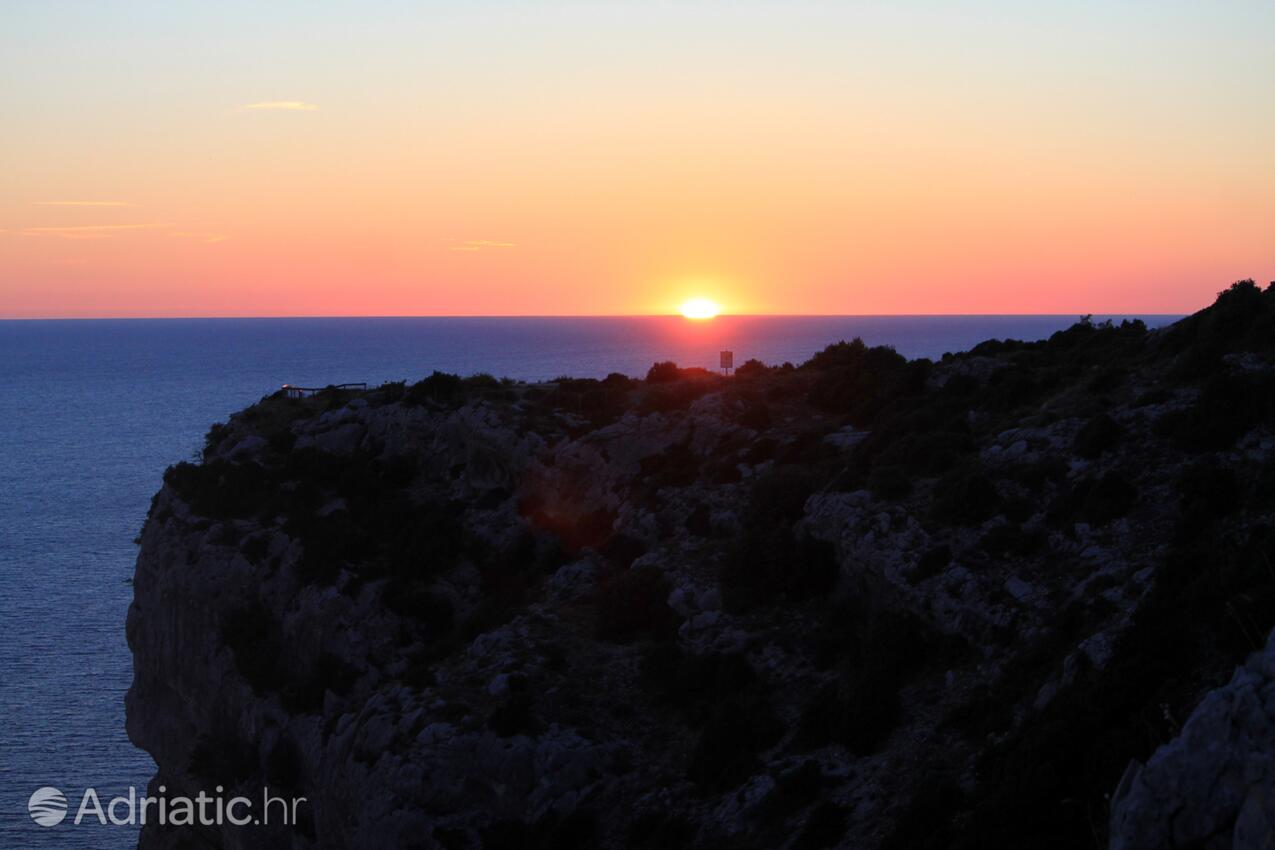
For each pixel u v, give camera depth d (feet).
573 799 114.21
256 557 163.43
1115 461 117.39
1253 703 60.18
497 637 138.82
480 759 116.67
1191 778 60.70
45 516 449.89
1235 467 108.47
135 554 382.83
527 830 112.98
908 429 145.69
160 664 168.25
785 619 128.57
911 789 94.84
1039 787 81.20
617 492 168.04
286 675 152.25
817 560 130.11
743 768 108.88
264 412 205.36
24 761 229.04
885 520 123.85
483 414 182.09
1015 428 133.28
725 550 143.43
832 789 100.89
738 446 165.48
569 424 183.21
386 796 116.06
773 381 187.42
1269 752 58.29
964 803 88.07
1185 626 88.33
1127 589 99.14
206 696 157.99
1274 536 91.86
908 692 107.55
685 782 112.68
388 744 121.90
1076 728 84.58
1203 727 61.41
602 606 142.31
